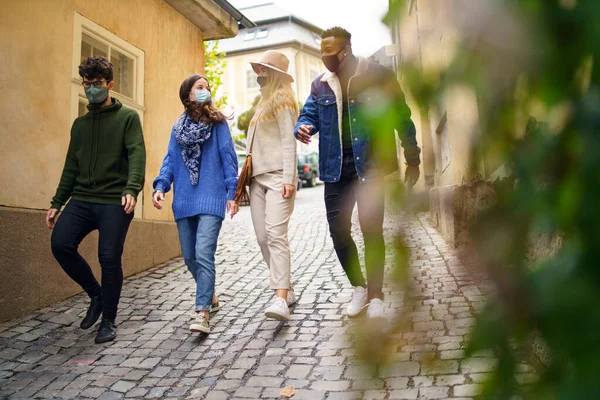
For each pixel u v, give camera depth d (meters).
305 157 21.31
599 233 0.31
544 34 0.31
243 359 3.18
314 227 9.00
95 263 5.18
